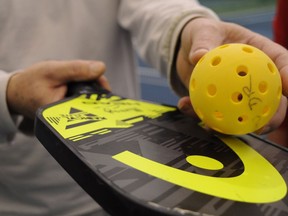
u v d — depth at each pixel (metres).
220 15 5.93
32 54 0.61
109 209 0.26
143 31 0.66
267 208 0.27
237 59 0.33
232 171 0.32
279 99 0.34
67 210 0.64
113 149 0.33
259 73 0.33
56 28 0.63
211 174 0.31
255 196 0.28
